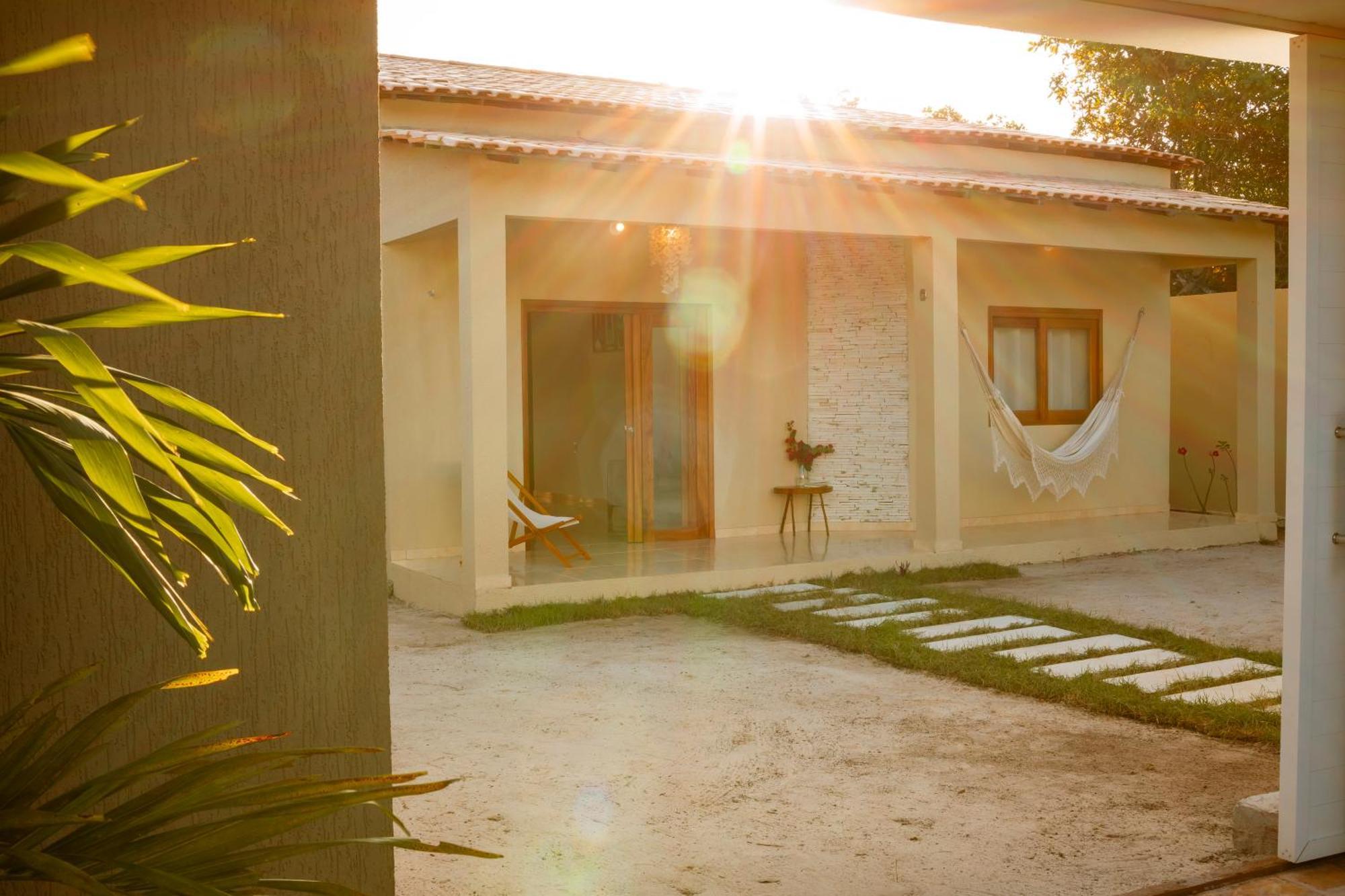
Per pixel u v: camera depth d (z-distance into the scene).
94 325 1.25
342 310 2.35
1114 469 12.58
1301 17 3.52
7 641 2.11
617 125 10.23
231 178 2.26
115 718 1.43
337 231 2.34
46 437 1.23
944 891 3.54
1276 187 17.03
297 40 2.31
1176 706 5.49
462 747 5.16
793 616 7.79
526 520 9.04
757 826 4.14
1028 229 10.18
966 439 11.64
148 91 2.20
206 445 1.31
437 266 9.85
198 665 2.24
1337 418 3.69
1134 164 12.90
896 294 11.12
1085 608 8.37
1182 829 4.05
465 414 8.16
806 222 9.16
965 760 4.90
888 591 8.77
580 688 6.23
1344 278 3.69
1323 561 3.67
